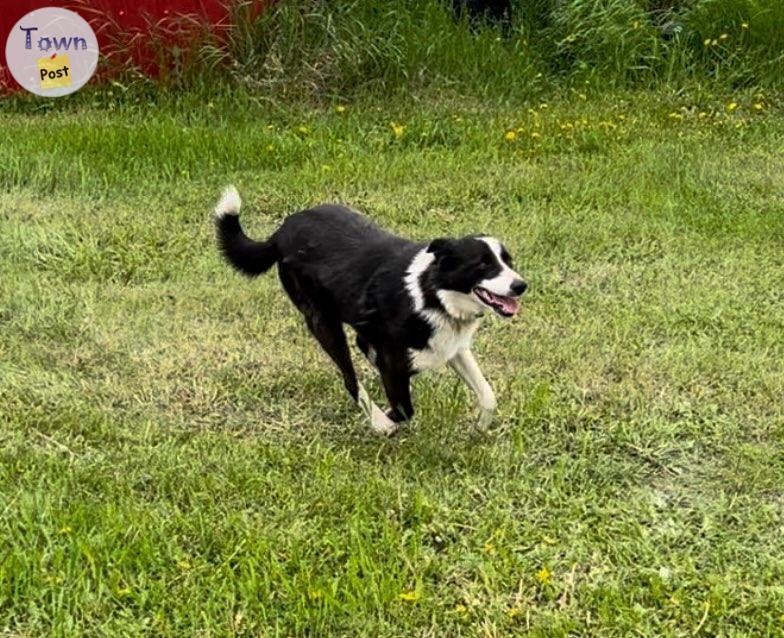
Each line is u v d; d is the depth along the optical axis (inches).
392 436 194.1
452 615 167.2
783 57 351.9
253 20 338.6
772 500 185.6
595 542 177.2
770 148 305.7
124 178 267.0
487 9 368.2
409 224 255.1
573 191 269.7
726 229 255.0
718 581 172.2
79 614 164.9
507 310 182.2
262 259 200.1
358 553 172.2
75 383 201.5
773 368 210.7
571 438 194.9
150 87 329.4
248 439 192.5
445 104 328.2
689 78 356.2
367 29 340.5
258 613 165.6
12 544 171.0
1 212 248.8
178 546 172.7
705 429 197.5
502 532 176.7
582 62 354.9
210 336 213.6
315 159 282.0
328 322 194.4
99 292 225.0
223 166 276.7
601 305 227.1
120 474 183.2
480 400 192.4
